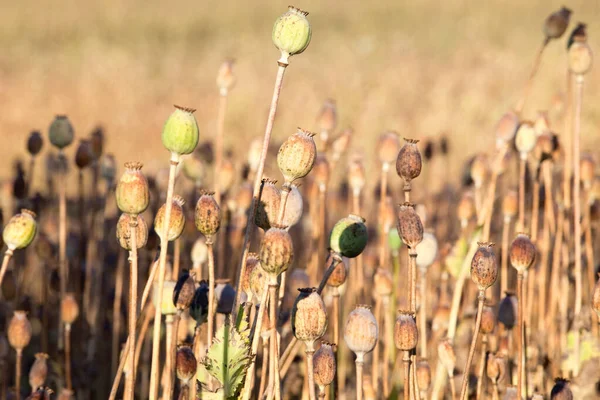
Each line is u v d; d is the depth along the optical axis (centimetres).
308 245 539
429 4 2708
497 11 2491
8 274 376
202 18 2867
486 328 316
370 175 823
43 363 321
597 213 431
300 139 230
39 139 442
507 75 1482
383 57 1934
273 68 1836
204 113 1412
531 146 367
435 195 596
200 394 251
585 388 357
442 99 1355
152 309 320
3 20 2661
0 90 1647
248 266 268
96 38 2489
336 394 323
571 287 435
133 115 1405
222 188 402
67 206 662
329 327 390
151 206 509
